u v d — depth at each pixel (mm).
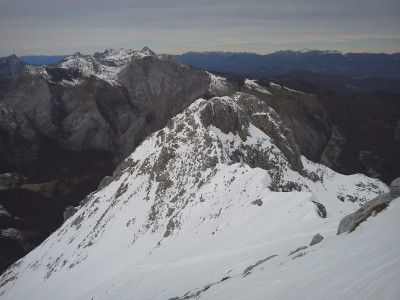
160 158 95438
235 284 28344
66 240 99625
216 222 63812
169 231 71250
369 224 29344
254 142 105250
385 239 23938
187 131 97875
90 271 74625
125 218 87938
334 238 31047
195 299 29641
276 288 23125
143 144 117938
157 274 54406
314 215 50625
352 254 23641
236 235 55531
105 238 85750
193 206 72688
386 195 32000
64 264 86438
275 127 115375
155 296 44656
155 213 81312
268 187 67750
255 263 36750
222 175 76562
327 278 21172
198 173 83438
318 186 111562
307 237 43438
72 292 69875
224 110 104812
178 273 50188
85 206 113562
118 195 100875
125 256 72875
